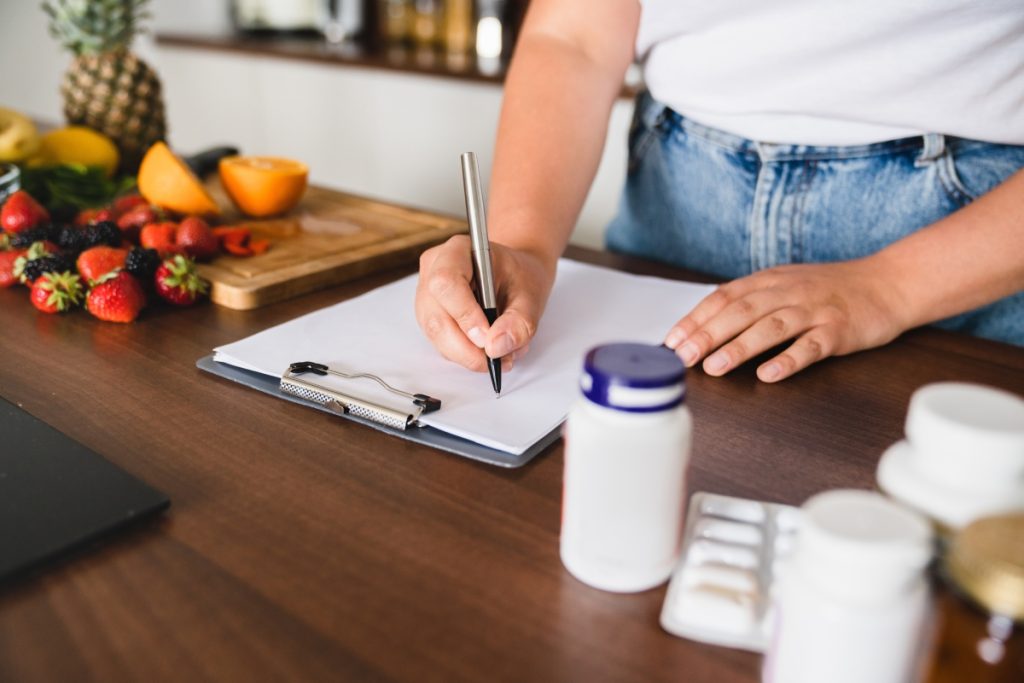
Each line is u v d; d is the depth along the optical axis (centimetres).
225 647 43
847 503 38
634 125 117
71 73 135
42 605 46
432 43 259
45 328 84
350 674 42
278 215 117
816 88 95
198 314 88
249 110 283
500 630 45
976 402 39
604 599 47
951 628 34
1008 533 34
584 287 91
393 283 94
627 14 99
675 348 75
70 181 120
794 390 72
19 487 55
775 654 39
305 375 71
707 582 46
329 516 54
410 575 49
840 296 78
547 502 56
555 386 70
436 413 65
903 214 97
